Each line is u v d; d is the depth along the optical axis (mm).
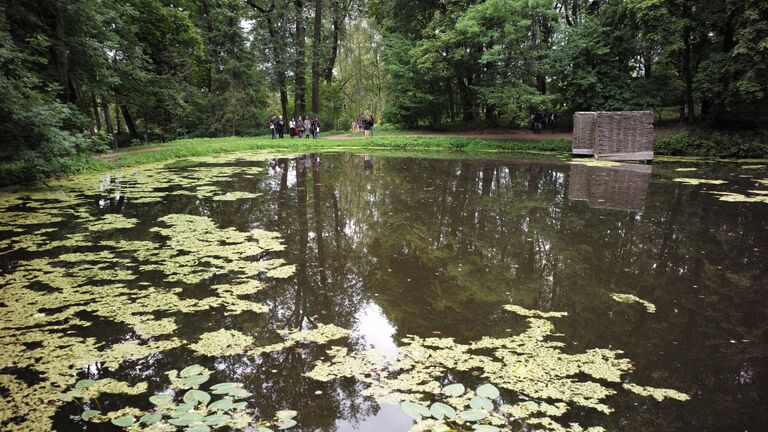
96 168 15398
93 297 5062
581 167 17438
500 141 25312
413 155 22266
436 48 26859
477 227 8586
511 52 24188
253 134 34406
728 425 3027
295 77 34219
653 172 16031
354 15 39062
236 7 29547
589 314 4848
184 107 25688
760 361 3898
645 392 3400
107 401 3174
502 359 3854
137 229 8047
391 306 5023
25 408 3072
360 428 2967
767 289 5586
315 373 3621
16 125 11148
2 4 12680
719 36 22375
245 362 3791
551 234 8102
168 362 3750
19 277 5645
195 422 2795
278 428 2939
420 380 3496
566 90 25984
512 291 5500
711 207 10211
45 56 15555
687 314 4863
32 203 10281
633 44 23094
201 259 6465
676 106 28062
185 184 13070
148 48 23516
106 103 25016
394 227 8578
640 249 7242
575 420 3021
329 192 12016
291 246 7258
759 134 20562
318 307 4977
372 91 46875
